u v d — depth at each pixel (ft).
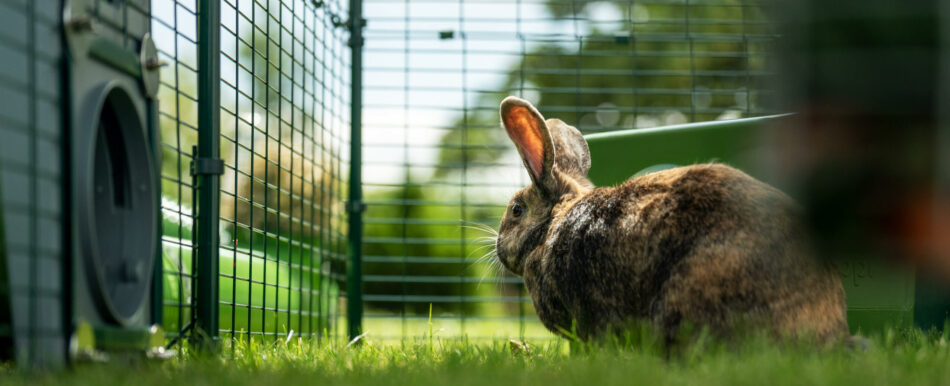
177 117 4.29
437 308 13.51
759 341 3.53
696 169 4.06
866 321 4.79
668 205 3.99
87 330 3.40
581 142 5.22
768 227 3.78
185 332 4.36
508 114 4.69
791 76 2.85
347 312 6.71
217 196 4.45
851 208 2.82
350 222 6.73
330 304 7.13
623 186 4.22
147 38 3.88
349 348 4.53
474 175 15.81
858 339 3.81
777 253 3.75
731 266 3.74
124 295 3.73
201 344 4.33
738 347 3.68
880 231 2.81
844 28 2.76
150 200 3.84
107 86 3.58
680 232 3.89
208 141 4.44
